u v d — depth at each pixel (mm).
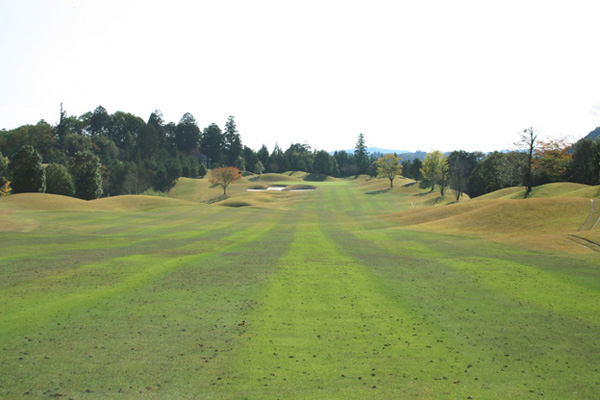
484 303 13633
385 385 8047
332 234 34438
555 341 10422
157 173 125500
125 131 185375
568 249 23844
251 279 16688
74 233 32562
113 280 16031
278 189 122938
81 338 10055
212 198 113688
